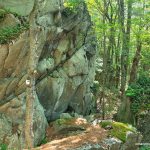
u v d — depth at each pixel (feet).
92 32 53.67
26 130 30.12
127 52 59.72
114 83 71.82
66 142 36.24
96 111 58.44
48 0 39.96
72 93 48.83
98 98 63.82
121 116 52.60
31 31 30.22
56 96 45.19
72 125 41.42
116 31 58.80
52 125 43.01
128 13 57.93
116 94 66.80
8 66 36.52
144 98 52.60
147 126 48.75
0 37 35.37
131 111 51.49
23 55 37.09
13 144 36.29
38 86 41.78
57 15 42.09
